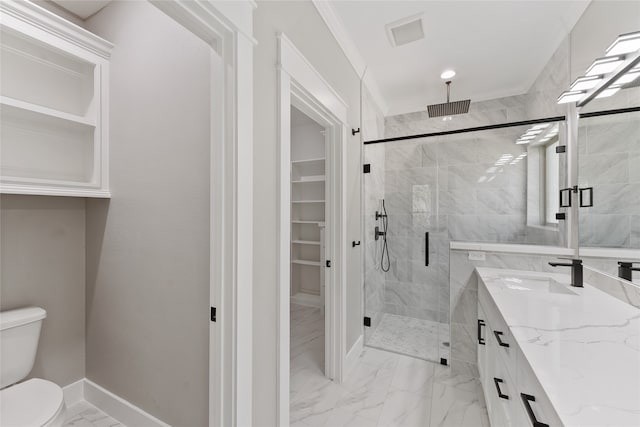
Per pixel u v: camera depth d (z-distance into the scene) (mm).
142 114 1456
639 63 1119
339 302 2053
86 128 1664
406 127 3570
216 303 1062
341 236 2074
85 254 1807
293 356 2414
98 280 1718
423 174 2965
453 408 1740
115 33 1614
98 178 1617
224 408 1046
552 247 1886
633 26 1227
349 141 2277
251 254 1099
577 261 1485
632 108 1170
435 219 2912
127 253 1541
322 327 3049
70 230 1759
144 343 1454
